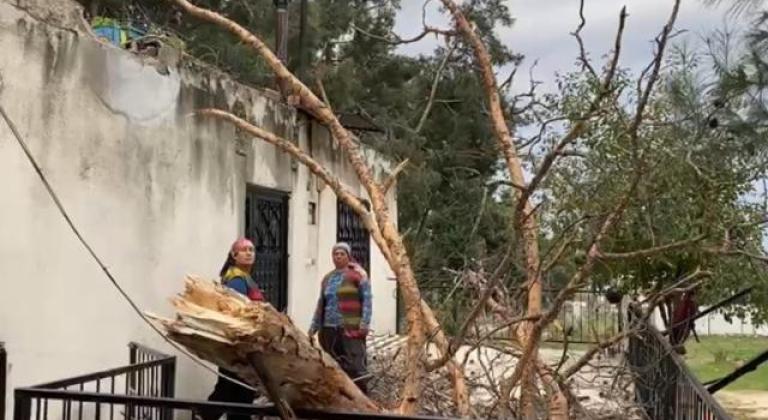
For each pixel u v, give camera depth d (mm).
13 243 5469
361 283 7430
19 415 3670
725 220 6172
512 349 6051
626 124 5625
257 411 3348
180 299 3035
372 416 3240
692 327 8008
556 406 5098
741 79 5191
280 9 11773
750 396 11664
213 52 10516
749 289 6965
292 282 9828
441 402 5484
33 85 5664
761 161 5609
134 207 6684
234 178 8320
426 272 7855
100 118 6305
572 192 6680
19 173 5523
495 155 6145
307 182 10391
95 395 3564
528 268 5094
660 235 6320
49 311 5750
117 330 6426
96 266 6207
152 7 13391
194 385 7371
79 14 6152
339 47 23344
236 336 2922
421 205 16781
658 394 6523
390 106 23531
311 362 3193
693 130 5512
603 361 8562
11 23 5484
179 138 7340
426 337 4977
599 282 9203
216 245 7965
